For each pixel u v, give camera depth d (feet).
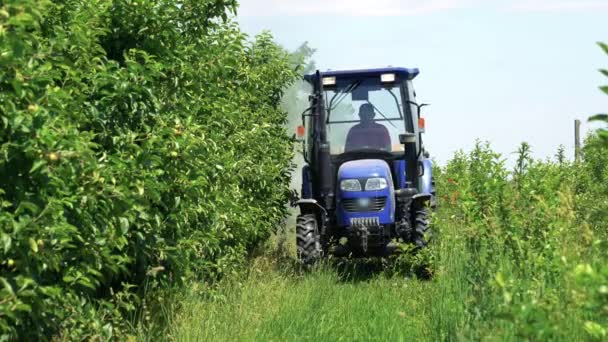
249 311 38.99
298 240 59.41
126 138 31.91
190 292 38.75
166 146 34.12
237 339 35.29
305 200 60.49
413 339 36.63
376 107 63.00
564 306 26.48
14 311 23.97
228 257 46.98
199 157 36.04
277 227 71.51
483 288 33.76
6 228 23.86
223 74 41.55
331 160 62.95
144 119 34.06
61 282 28.86
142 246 33.96
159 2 36.50
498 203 41.83
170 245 35.94
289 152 70.08
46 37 30.27
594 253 30.04
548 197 46.09
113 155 30.63
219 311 39.01
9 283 24.67
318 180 62.23
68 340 29.35
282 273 52.95
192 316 36.86
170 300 37.63
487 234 40.09
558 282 32.01
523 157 48.98
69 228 25.49
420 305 42.01
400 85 62.95
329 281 49.98
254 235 60.54
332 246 60.90
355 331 38.22
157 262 36.42
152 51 36.40
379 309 42.65
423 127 62.75
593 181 79.97
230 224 47.85
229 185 44.27
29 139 24.43
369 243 60.08
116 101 32.53
